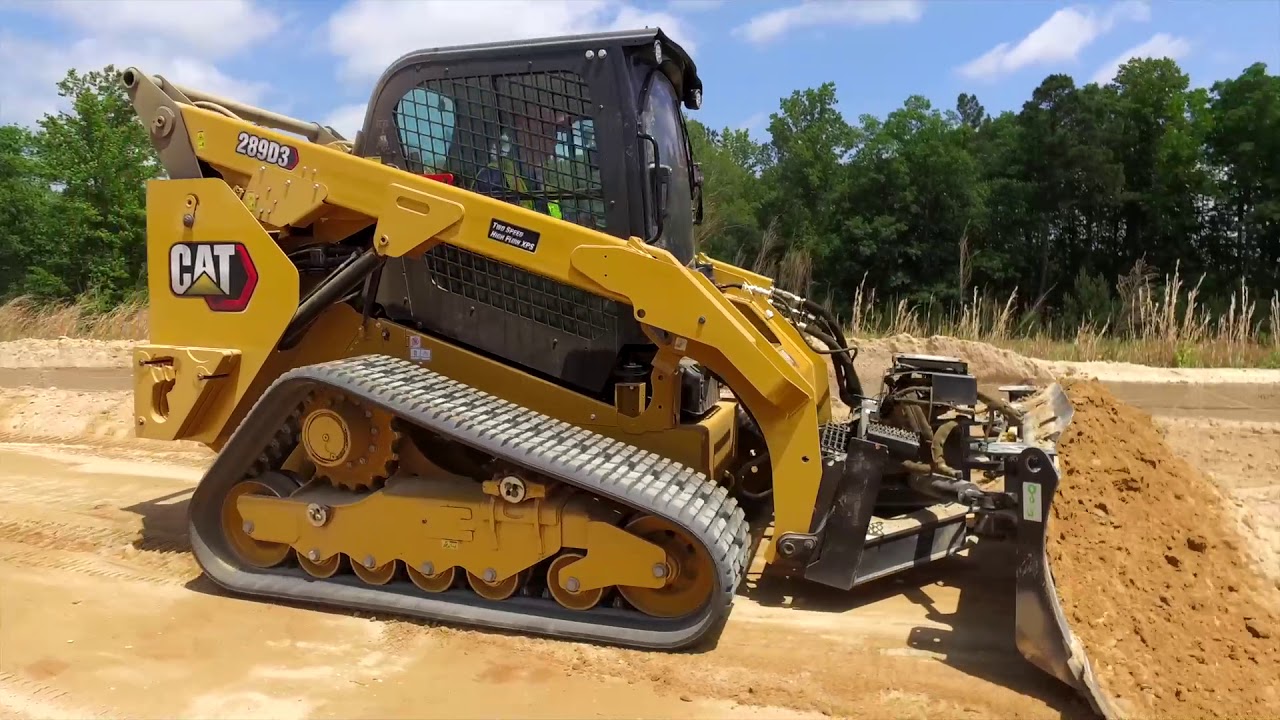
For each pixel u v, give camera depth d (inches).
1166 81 1079.0
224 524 175.3
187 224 182.5
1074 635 132.7
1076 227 1085.1
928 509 177.8
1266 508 194.7
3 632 152.7
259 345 179.2
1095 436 188.7
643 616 154.2
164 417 183.6
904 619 162.1
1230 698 125.8
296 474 177.9
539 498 152.9
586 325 177.9
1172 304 387.9
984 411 195.5
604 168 172.7
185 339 184.7
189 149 186.1
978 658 145.9
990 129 1307.8
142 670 140.5
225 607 165.8
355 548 164.4
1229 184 1096.8
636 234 172.4
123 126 891.4
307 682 137.3
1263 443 266.8
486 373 181.6
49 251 883.4
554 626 152.6
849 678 138.4
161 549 196.5
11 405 340.5
